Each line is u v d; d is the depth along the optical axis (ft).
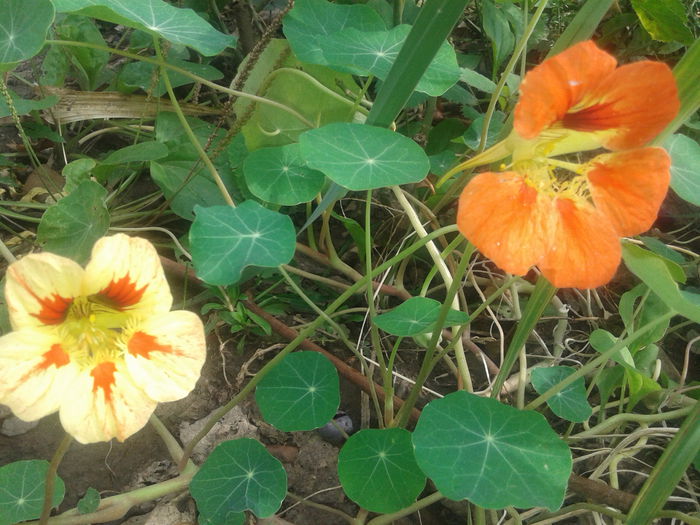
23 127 0.93
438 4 0.56
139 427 0.46
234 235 0.62
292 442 0.75
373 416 0.79
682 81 0.49
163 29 0.68
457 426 0.53
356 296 0.90
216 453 0.62
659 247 0.84
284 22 0.78
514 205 0.46
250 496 0.60
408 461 0.60
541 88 0.42
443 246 0.90
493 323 0.92
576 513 0.72
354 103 0.79
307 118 0.86
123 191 0.96
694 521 0.62
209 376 0.80
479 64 1.13
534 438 0.53
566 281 0.47
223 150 0.93
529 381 0.86
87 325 0.48
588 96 0.44
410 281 0.95
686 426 0.52
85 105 0.95
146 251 0.46
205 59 1.09
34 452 0.70
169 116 0.94
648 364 0.78
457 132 0.98
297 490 0.72
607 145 0.47
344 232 0.98
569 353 0.91
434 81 0.72
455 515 0.72
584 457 0.76
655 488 0.53
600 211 0.47
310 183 0.72
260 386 0.67
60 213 0.67
